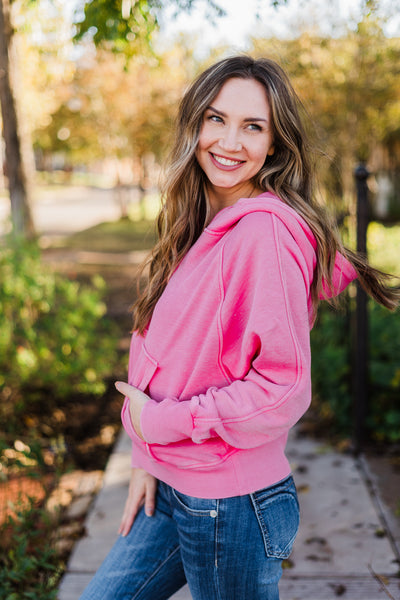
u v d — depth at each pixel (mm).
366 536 2707
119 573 1506
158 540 1514
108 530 2811
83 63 15211
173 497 1386
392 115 11750
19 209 7703
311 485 3205
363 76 10125
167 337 1362
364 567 2488
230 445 1288
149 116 15867
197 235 1552
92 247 14109
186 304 1327
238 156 1380
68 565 2545
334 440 3760
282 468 1361
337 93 10273
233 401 1229
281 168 1421
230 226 1312
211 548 1318
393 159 19750
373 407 3758
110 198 34000
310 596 2320
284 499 1346
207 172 1440
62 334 4566
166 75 14031
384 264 7812
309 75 9445
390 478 3232
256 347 1238
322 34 9250
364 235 3354
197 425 1249
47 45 6152
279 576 1373
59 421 4348
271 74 1377
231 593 1340
